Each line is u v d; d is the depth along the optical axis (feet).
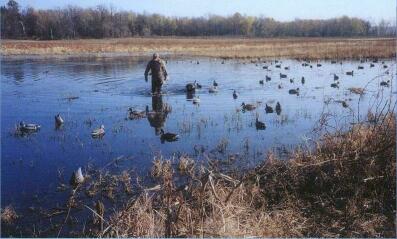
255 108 55.72
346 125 38.63
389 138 27.45
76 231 24.80
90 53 144.36
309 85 75.66
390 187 25.57
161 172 31.76
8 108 55.93
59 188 30.73
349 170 26.78
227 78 86.28
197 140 41.34
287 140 40.42
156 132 44.52
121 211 23.65
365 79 81.61
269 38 219.61
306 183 27.12
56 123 48.14
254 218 22.45
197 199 22.15
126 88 73.00
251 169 31.22
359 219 23.56
